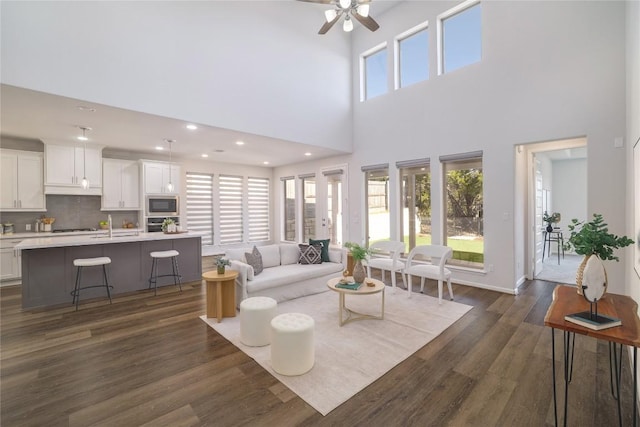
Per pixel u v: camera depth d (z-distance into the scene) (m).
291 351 2.33
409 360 2.58
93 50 3.42
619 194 3.51
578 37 3.79
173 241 5.16
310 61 5.73
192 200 7.60
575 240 2.01
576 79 3.81
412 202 5.77
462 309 3.79
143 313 3.73
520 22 4.25
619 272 3.47
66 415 1.92
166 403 2.03
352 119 6.59
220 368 2.46
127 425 1.83
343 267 4.82
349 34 6.52
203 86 4.30
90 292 4.36
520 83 4.27
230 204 8.28
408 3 5.54
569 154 6.75
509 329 3.20
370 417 1.90
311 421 1.86
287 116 5.35
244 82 4.75
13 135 5.05
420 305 3.95
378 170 6.25
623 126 3.48
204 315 3.66
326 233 7.48
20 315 3.67
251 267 3.78
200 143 5.66
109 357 2.64
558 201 7.70
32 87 3.06
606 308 1.82
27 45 3.03
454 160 5.02
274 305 2.95
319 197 7.57
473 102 4.75
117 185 6.17
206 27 4.34
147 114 3.85
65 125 4.40
